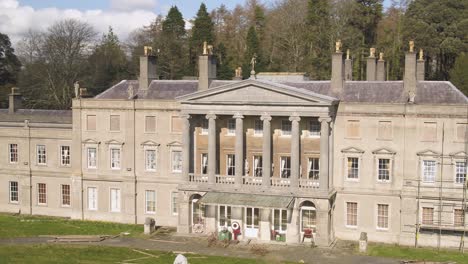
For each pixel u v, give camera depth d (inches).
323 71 3988.7
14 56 4872.0
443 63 3779.5
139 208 2513.5
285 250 2096.5
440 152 2113.7
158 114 2455.7
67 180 2642.7
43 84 4699.8
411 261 1908.2
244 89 2223.2
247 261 1932.8
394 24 4313.5
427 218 2155.5
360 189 2226.9
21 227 2426.2
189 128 2330.2
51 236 2272.4
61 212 2664.9
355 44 3912.4
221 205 2207.2
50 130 2652.6
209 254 2027.6
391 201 2193.7
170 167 2455.7
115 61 4990.2
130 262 1895.9
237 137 2247.8
